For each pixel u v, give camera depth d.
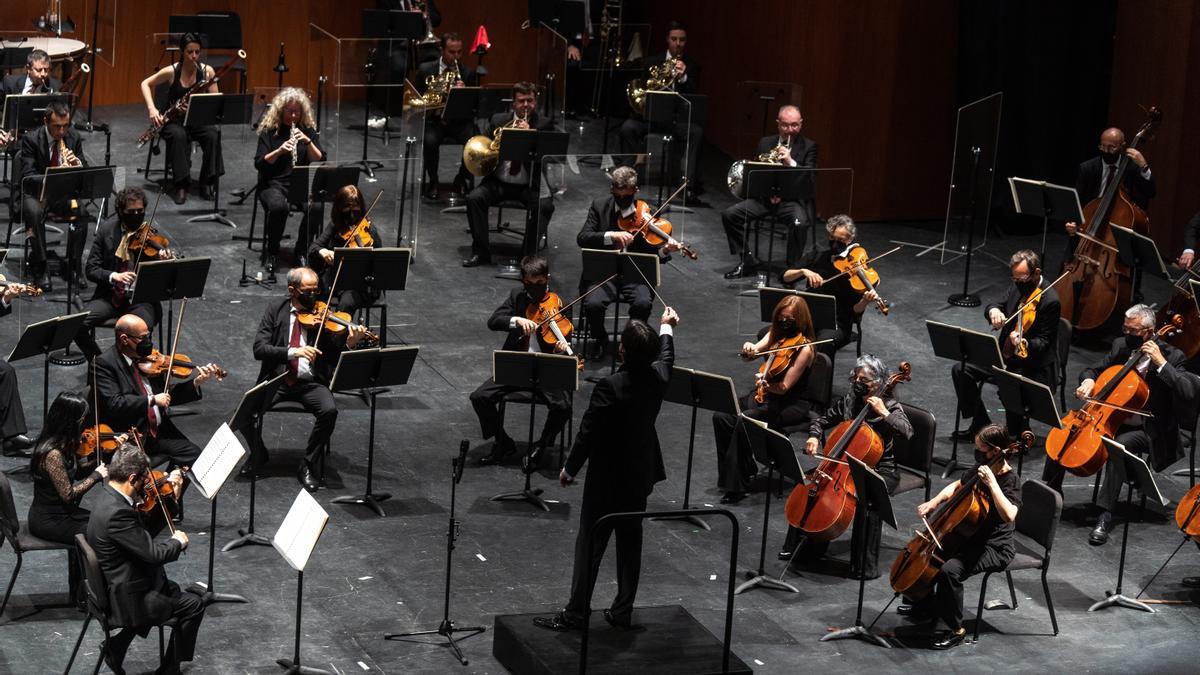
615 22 32.34
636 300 22.47
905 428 17.41
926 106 28.95
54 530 15.30
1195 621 16.72
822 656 15.55
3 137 24.48
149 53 31.33
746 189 24.67
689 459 17.94
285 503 18.19
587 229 22.91
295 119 24.97
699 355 22.98
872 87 28.59
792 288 21.89
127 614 13.85
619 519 14.46
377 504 18.12
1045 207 23.20
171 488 15.18
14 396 18.64
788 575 17.27
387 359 17.59
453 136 28.70
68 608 15.62
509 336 19.83
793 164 25.25
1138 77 27.95
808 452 17.50
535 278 19.66
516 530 17.94
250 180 28.47
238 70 29.59
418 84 30.28
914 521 18.66
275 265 24.84
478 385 21.81
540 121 26.77
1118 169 23.52
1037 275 20.39
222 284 24.14
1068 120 29.09
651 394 14.16
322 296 21.98
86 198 22.67
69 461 15.45
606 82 32.56
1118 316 23.83
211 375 17.83
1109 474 18.45
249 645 15.09
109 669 14.64
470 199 25.61
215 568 16.58
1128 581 17.55
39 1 31.22
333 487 18.64
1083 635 16.30
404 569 16.86
